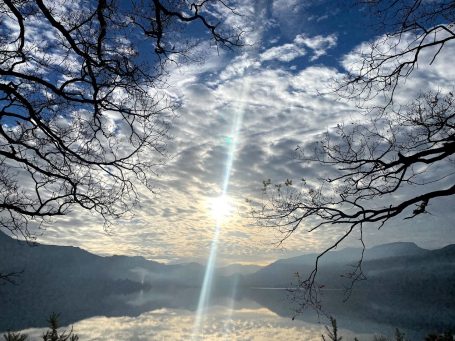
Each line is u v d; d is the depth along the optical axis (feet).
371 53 16.52
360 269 16.94
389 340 111.55
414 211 15.99
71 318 258.37
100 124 22.63
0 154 20.21
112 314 289.94
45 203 21.58
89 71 20.12
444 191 14.57
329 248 17.37
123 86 21.40
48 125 21.67
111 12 20.07
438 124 15.87
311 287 17.39
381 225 16.05
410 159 15.38
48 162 21.70
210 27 20.98
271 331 184.14
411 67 16.15
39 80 18.80
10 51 20.02
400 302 378.53
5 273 22.79
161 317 262.26
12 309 311.47
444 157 14.96
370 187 17.02
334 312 269.44
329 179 17.60
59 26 18.13
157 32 20.40
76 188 22.07
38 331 185.26
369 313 264.72
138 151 23.08
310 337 164.45
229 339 162.81
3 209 21.44
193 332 184.34
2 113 19.71
